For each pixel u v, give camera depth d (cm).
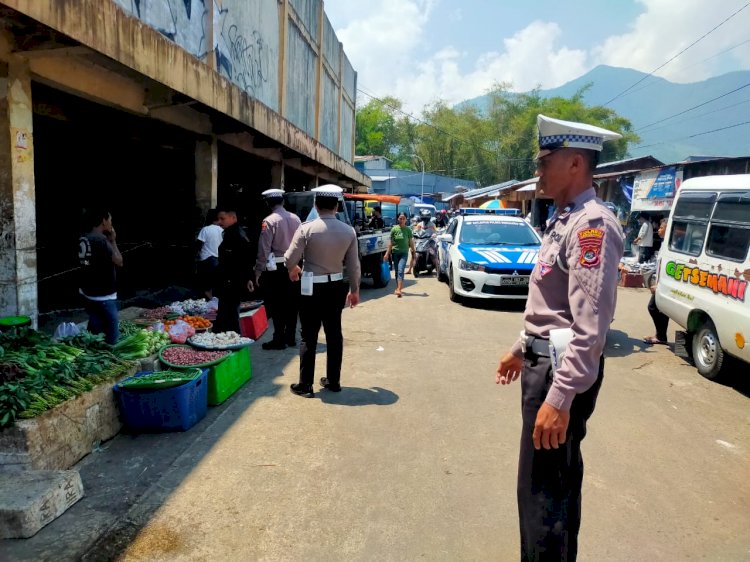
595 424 479
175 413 431
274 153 1341
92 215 510
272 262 683
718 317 586
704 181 673
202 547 292
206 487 353
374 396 528
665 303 714
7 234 491
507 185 2962
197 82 679
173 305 780
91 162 955
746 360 546
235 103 816
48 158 864
